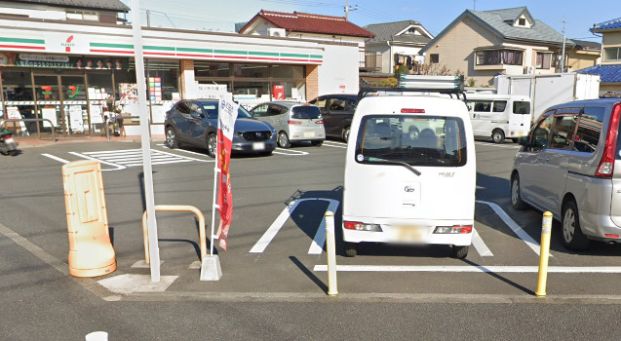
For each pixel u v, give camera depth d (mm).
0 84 15344
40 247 6043
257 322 4094
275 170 11953
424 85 7047
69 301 4512
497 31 37625
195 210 5129
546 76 21359
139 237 6590
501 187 10242
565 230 6066
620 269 5340
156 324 4062
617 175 5227
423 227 5223
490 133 20391
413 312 4266
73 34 15945
